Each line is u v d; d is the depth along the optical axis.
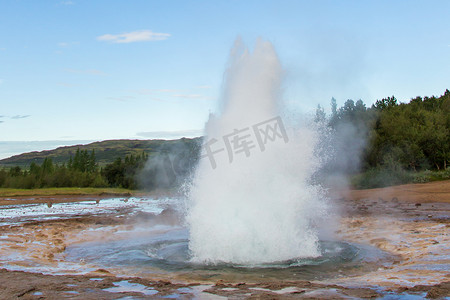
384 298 7.09
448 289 7.47
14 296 7.20
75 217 28.11
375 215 24.36
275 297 7.09
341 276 9.70
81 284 8.29
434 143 58.44
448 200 32.28
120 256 12.62
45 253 13.24
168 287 8.14
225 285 8.34
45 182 92.25
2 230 19.45
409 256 11.89
